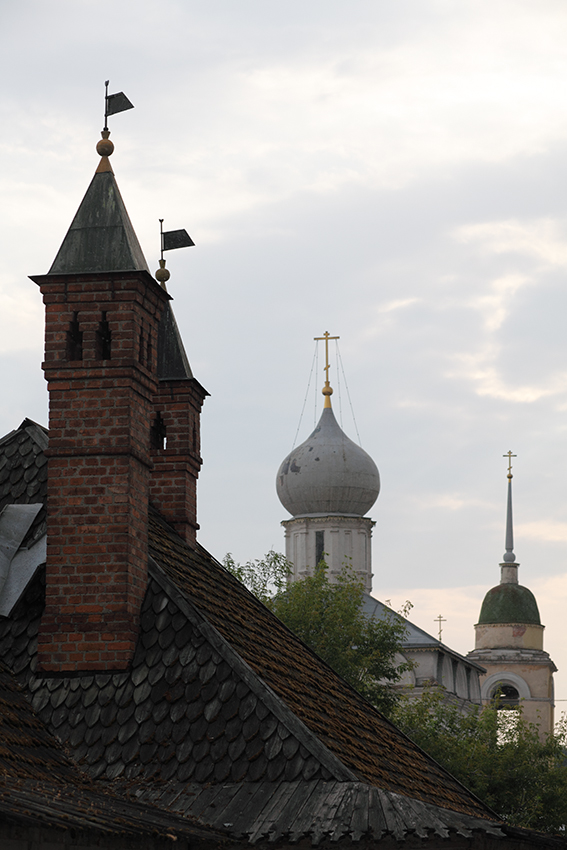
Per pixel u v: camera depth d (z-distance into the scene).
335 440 164.25
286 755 24.41
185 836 21.34
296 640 37.75
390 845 22.45
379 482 164.00
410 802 23.47
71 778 23.95
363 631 82.50
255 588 85.56
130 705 25.55
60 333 27.72
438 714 76.50
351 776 24.02
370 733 33.53
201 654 26.02
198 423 37.09
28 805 18.33
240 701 25.27
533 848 27.30
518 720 77.94
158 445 36.34
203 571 33.88
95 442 27.11
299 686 30.39
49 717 25.58
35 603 27.12
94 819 19.34
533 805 70.56
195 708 25.33
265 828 22.80
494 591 187.12
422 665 133.88
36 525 28.05
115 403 27.23
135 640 26.44
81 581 26.55
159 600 26.95
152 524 33.66
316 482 161.38
